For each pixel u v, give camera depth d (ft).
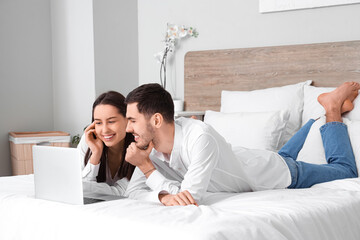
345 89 8.93
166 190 5.80
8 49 13.20
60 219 5.10
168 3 12.85
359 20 9.91
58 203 5.52
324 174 7.32
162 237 4.26
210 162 5.65
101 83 13.07
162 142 5.85
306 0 10.48
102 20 13.02
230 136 9.61
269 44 11.16
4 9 13.10
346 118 8.81
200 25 12.25
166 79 12.99
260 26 11.27
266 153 6.87
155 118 5.61
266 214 4.82
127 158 5.87
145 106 5.57
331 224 5.28
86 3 13.02
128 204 5.35
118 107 6.19
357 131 8.15
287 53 10.70
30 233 5.33
